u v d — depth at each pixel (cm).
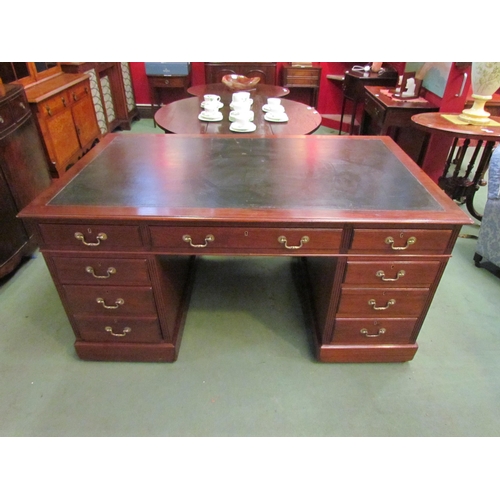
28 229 210
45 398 141
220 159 154
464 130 215
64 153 279
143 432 129
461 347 164
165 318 143
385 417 135
